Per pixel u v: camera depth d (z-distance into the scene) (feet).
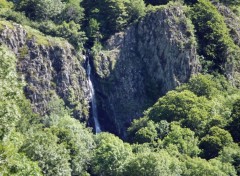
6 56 277.03
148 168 626.64
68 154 632.79
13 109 272.72
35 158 526.98
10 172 257.75
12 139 288.30
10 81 277.64
